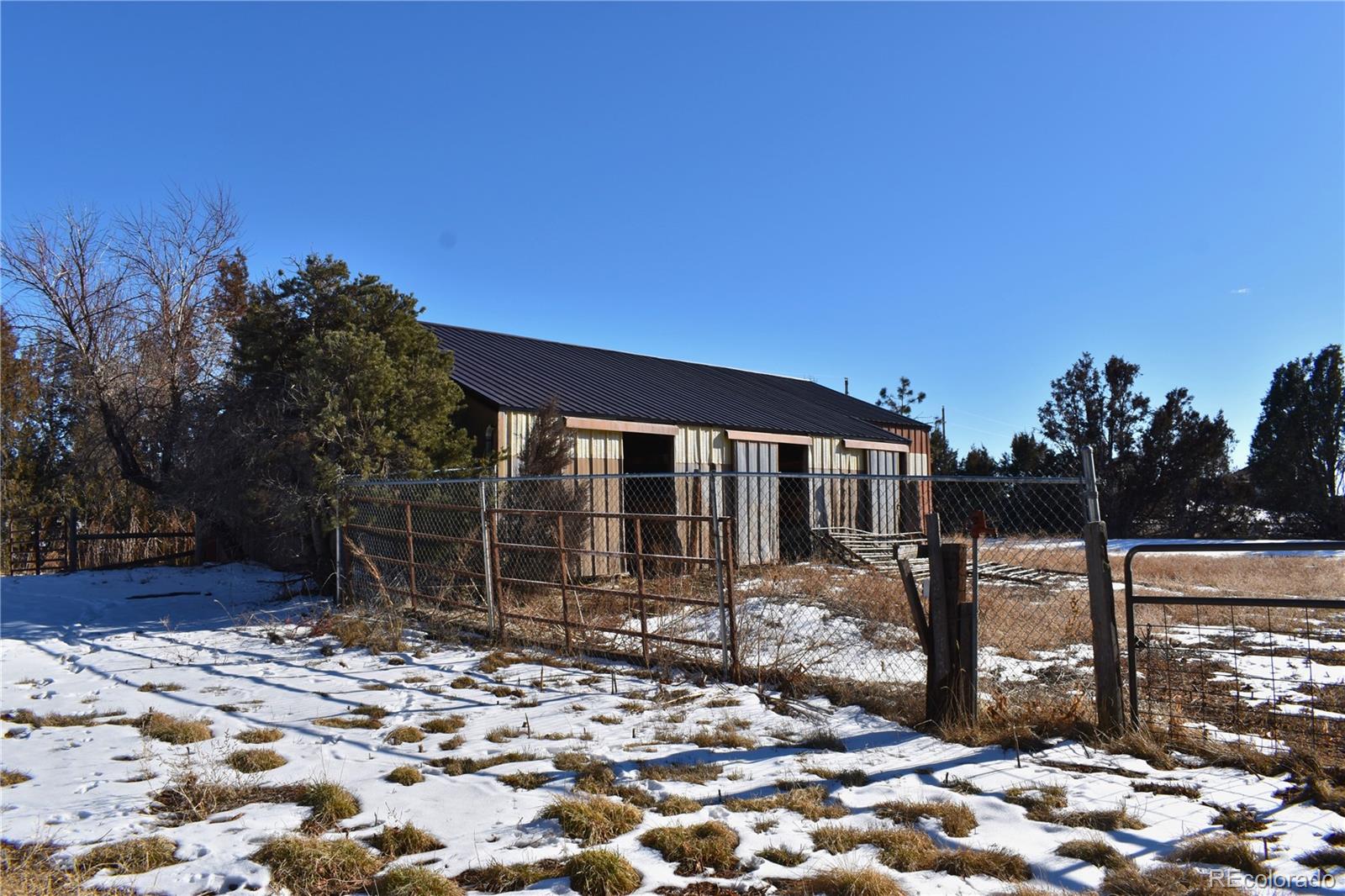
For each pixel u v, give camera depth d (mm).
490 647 9180
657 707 6594
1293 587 14695
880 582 13664
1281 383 36031
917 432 25328
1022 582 14281
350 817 4375
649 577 14266
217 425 14094
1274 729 5758
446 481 9859
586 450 15625
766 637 9078
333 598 12180
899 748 5496
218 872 3699
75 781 4949
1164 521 36344
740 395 22922
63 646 9695
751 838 4039
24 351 20469
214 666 8406
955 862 3703
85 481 20734
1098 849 3789
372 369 11781
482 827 4207
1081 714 5902
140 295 20359
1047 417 38188
